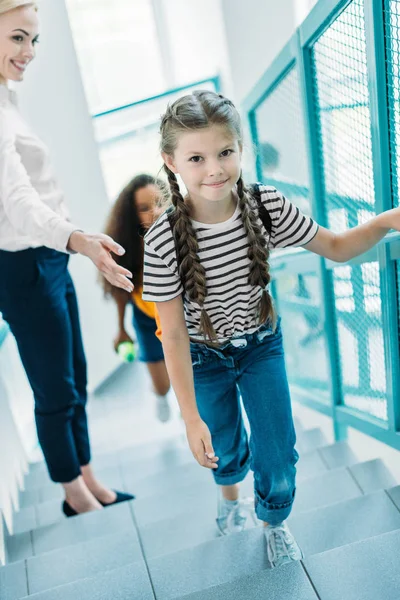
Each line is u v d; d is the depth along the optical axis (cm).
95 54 538
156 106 543
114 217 274
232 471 176
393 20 151
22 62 195
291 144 263
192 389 142
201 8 511
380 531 169
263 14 398
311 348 304
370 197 190
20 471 314
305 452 262
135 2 536
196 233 134
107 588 157
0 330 281
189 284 134
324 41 200
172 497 249
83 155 423
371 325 216
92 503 250
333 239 146
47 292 212
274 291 345
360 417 241
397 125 162
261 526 172
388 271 183
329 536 170
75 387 244
